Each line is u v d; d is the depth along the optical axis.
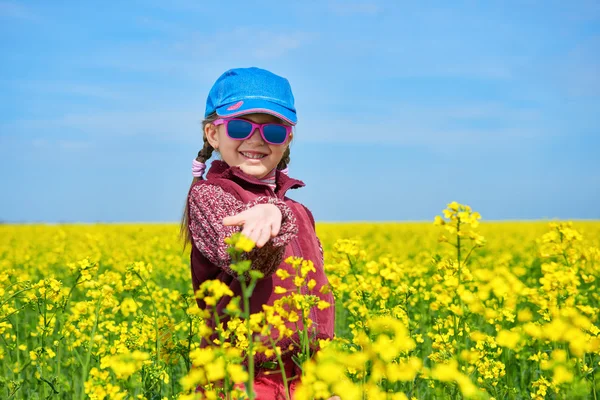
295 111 3.23
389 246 15.75
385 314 4.02
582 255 5.14
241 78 3.14
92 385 2.93
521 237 20.73
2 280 5.21
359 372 2.82
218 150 3.27
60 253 13.27
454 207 3.11
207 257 2.74
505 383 4.36
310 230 3.27
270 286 2.92
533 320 5.18
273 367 2.78
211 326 3.06
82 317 4.77
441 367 1.94
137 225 31.77
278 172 3.35
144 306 6.57
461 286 2.48
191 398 2.34
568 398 2.52
